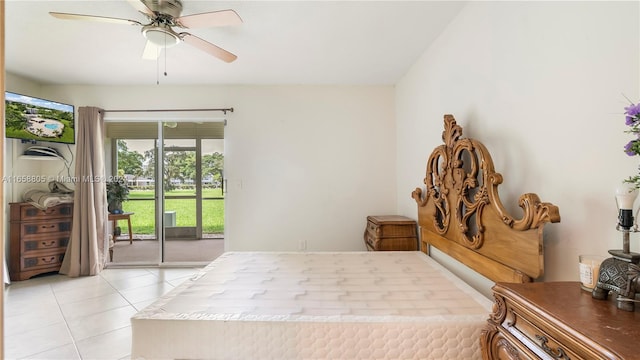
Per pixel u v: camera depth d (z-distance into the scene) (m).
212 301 1.56
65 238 3.55
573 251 1.21
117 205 3.91
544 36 1.34
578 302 0.88
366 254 2.61
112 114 3.74
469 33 1.98
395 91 3.77
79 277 3.39
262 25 2.28
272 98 3.77
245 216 3.77
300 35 2.44
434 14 2.13
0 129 0.62
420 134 2.91
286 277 1.97
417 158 3.00
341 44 2.61
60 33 2.40
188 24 1.91
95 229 3.53
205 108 3.76
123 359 1.84
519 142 1.51
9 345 1.99
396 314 1.39
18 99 3.26
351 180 3.79
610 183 1.05
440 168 2.41
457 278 1.95
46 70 3.22
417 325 1.31
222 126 3.89
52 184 3.61
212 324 1.34
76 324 2.28
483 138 1.83
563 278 1.25
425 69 2.76
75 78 3.47
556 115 1.28
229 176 3.77
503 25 1.62
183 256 3.95
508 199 1.60
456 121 2.17
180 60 2.97
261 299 1.59
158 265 3.83
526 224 1.30
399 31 2.38
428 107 2.70
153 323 1.35
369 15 2.14
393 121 3.79
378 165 3.79
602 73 1.08
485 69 1.80
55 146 3.69
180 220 3.96
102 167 3.65
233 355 1.33
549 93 1.31
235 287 1.77
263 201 3.77
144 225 3.92
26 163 3.53
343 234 3.78
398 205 3.71
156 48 2.23
